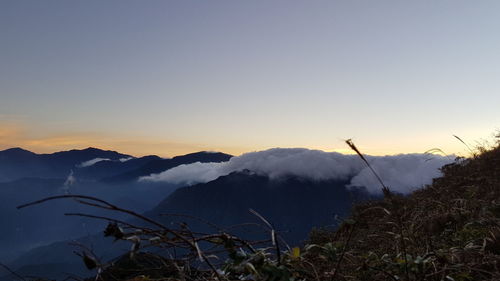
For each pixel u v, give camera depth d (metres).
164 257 2.02
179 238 2.00
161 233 1.95
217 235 2.24
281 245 2.49
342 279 3.03
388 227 5.50
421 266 2.88
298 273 2.59
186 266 2.14
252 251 2.37
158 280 2.02
